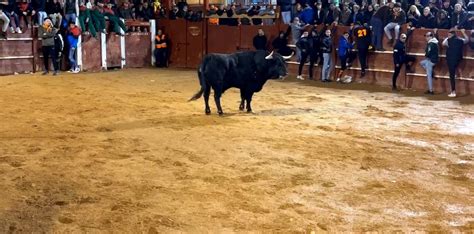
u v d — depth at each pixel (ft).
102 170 24.50
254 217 18.90
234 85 39.27
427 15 56.85
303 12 67.15
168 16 82.99
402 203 20.65
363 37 60.29
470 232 17.81
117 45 76.84
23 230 17.65
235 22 76.13
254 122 36.73
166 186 22.29
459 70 54.19
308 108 43.62
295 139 31.58
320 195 21.44
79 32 70.03
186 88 55.42
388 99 49.85
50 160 26.08
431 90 54.24
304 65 67.21
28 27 67.67
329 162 26.45
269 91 53.98
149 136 31.60
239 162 26.16
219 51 77.25
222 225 18.13
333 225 18.28
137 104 43.80
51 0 68.80
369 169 25.40
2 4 65.36
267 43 71.15
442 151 29.32
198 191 21.66
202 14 79.41
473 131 35.04
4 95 47.50
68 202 20.29
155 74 69.82
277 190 21.97
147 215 18.97
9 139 30.45
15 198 20.67
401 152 28.89
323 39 62.39
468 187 22.82
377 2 66.80
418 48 57.06
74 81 59.77
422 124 37.35
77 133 32.27
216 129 33.96
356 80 62.80
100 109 41.06
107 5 75.61
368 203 20.59
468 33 53.16
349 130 34.73
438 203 20.71
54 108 41.19
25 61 67.82
